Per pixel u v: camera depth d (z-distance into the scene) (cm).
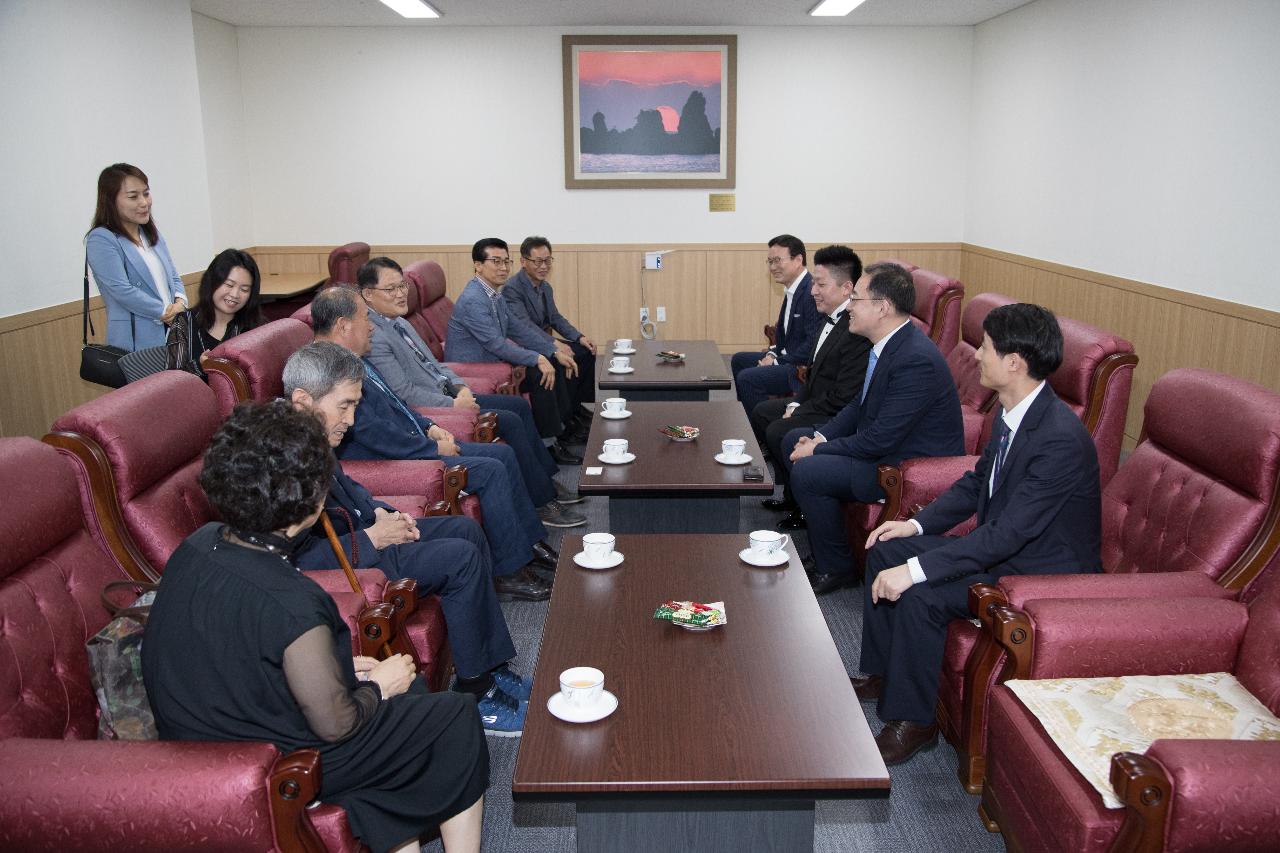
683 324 805
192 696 166
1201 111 473
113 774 153
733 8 677
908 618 250
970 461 329
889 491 325
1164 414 260
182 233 628
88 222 506
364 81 751
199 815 152
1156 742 163
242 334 318
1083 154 593
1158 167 512
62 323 479
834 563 362
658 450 349
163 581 172
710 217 785
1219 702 197
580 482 312
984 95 742
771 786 163
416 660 250
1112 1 553
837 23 743
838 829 235
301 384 261
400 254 784
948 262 797
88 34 508
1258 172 432
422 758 185
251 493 167
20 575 190
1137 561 258
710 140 768
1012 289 700
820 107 766
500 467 346
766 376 516
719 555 262
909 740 255
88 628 199
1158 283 516
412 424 351
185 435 247
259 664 165
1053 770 185
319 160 763
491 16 702
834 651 207
